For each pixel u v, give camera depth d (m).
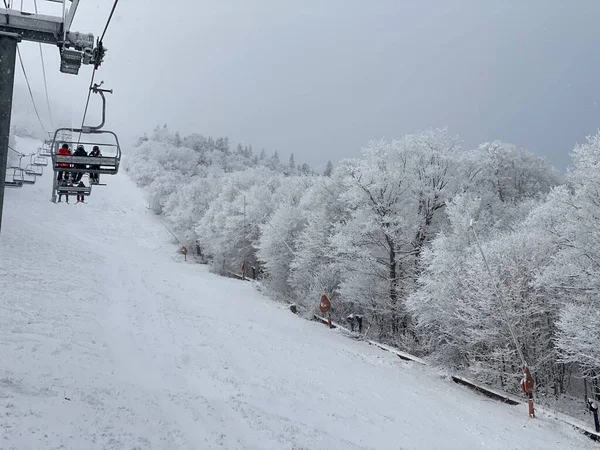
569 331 17.08
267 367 15.41
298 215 40.41
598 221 18.98
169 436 7.83
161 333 17.31
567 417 15.24
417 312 23.08
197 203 69.38
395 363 20.50
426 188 28.95
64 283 22.00
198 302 26.80
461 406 15.34
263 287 37.81
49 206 76.00
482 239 23.78
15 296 17.11
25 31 6.19
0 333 12.47
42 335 13.18
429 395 16.11
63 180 14.99
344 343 23.14
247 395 12.00
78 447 6.28
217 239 53.50
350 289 28.33
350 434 10.95
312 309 30.27
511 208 32.84
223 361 14.89
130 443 6.96
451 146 30.58
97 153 13.38
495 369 20.02
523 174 46.91
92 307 19.14
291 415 11.24
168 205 80.75
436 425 12.97
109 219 79.06
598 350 16.39
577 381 25.53
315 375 15.77
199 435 8.34
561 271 18.81
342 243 28.67
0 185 6.21
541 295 20.00
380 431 11.59
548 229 21.41
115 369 11.96
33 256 27.52
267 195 53.59
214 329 19.86
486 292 19.73
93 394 8.94
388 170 29.30
